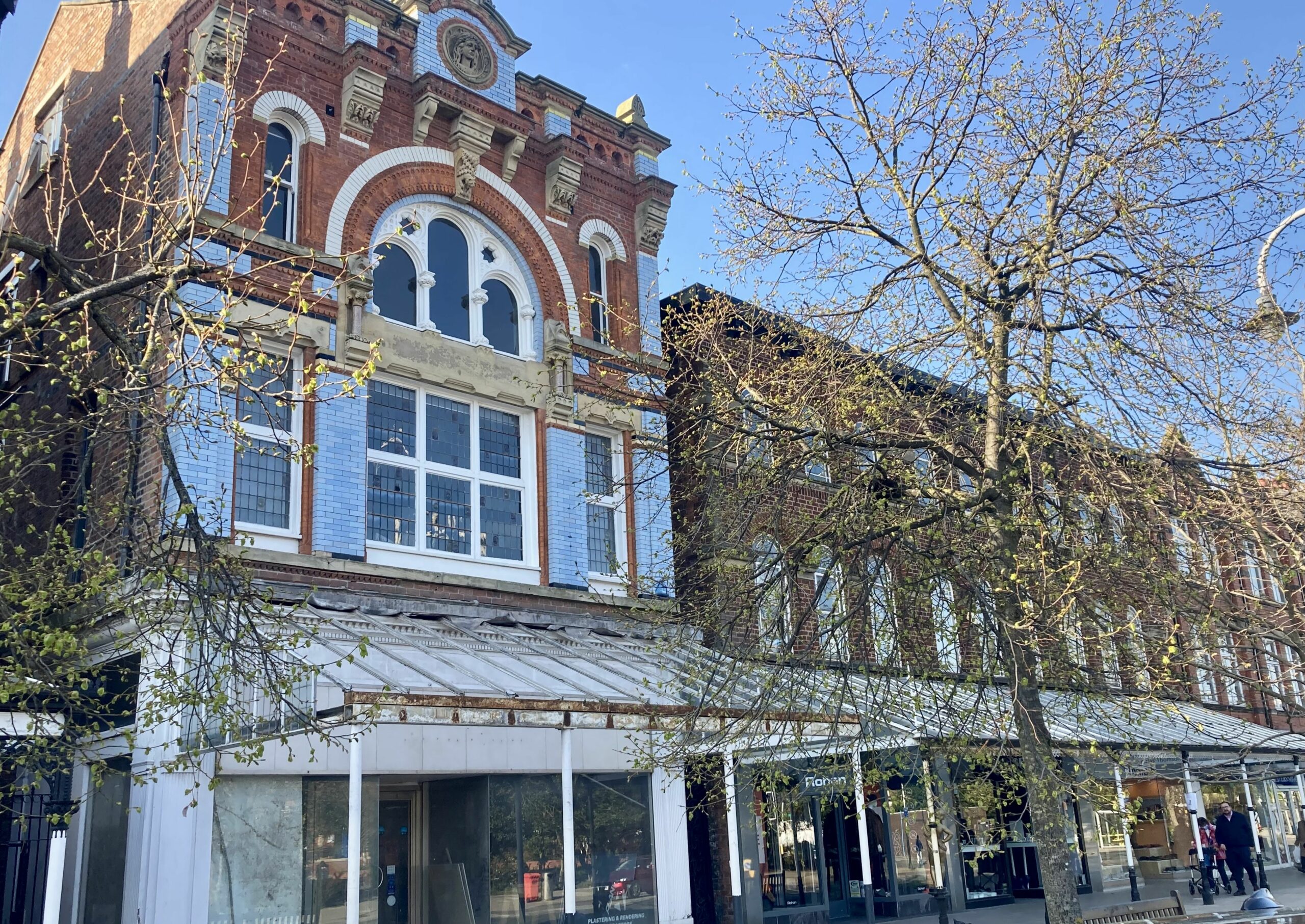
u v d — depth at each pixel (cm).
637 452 1812
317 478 1440
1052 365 1045
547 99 1898
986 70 1161
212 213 1388
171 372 1203
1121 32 1088
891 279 1134
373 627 1347
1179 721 2147
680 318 1437
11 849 1311
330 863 1291
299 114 1559
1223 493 1066
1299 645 1149
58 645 834
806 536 1156
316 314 1493
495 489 1678
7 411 920
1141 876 2541
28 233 1845
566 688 1277
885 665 1093
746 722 1144
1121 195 1059
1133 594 1068
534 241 1812
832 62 1180
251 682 916
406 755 1386
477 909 1438
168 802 1166
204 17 1491
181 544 953
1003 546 1040
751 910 1681
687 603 1391
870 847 1916
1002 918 1803
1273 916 663
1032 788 1007
